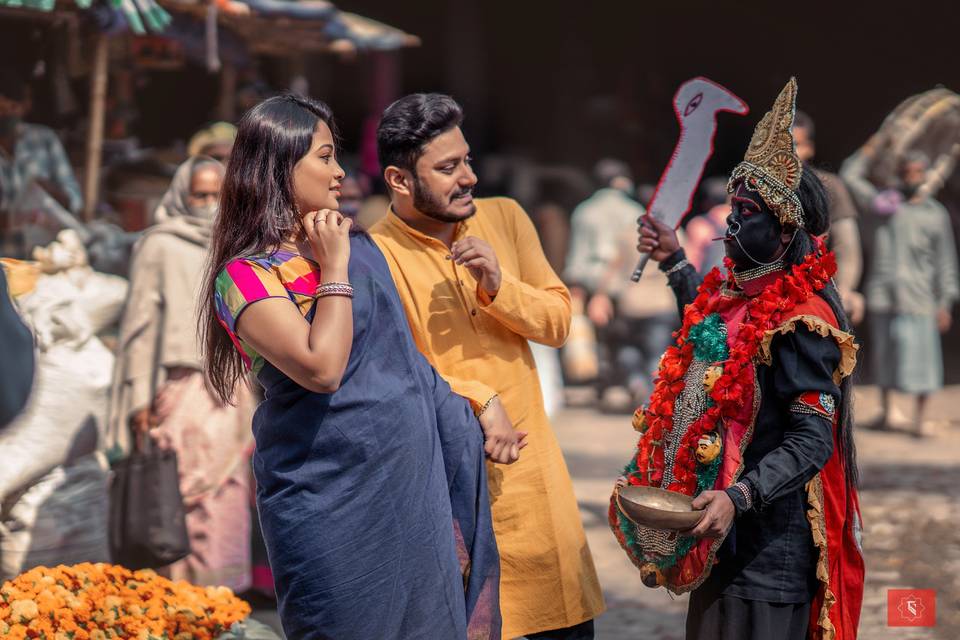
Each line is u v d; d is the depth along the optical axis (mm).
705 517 3609
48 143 7621
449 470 3955
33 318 6273
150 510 6391
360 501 3607
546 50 25312
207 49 8641
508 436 4152
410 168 4219
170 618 4715
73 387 6254
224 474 6523
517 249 4602
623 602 6922
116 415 6430
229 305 3600
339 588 3600
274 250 3650
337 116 20547
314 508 3600
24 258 7262
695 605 3982
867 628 6273
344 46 11258
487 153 25359
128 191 8484
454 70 25406
